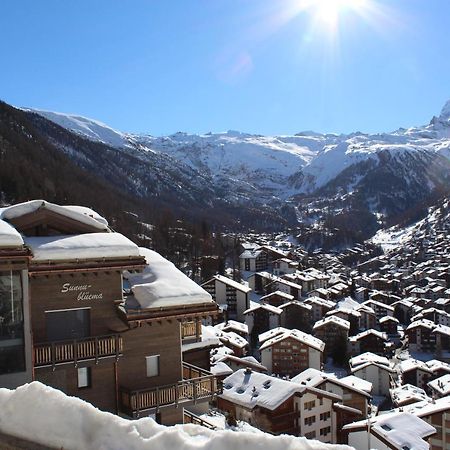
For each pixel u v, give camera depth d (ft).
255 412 129.29
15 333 44.80
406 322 383.04
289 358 217.36
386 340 302.66
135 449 21.68
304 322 296.51
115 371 55.01
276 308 286.25
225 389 137.80
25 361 44.96
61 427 23.44
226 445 20.94
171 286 57.88
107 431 22.75
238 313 290.15
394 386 230.89
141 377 57.26
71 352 50.67
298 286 348.79
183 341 72.49
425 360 288.92
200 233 409.69
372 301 370.73
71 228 56.29
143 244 330.54
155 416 57.36
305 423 133.08
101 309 54.39
